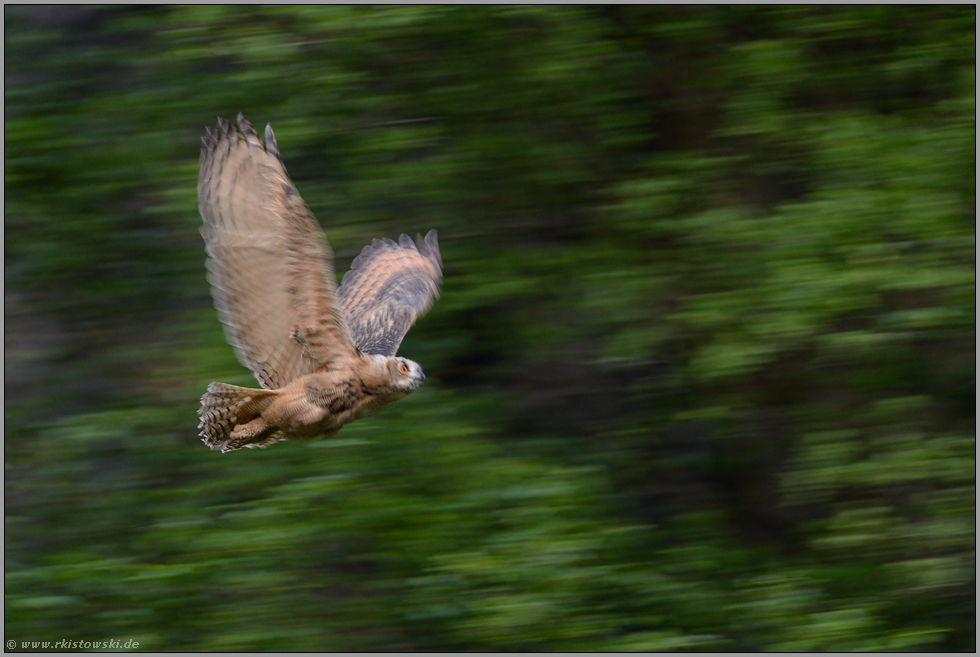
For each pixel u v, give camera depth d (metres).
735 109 18.83
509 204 19.19
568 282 18.59
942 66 19.27
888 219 16.88
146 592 15.06
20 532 16.50
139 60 18.95
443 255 18.61
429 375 18.28
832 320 17.08
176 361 17.75
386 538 15.20
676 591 16.89
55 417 18.28
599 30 18.94
